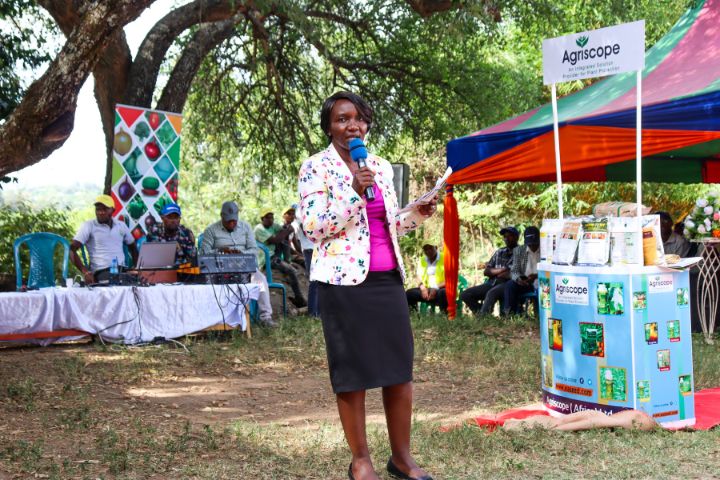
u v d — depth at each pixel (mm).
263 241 13000
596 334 5594
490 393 6844
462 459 4645
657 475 4258
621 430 5219
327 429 5477
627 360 5449
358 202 3705
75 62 9750
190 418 6020
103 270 10000
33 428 5523
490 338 9883
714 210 9773
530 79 18562
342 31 16562
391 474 4152
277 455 4781
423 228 21938
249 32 15633
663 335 5512
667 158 13375
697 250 10727
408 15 15500
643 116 8344
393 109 16578
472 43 16203
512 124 10531
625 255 5500
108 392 6922
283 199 23547
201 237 11227
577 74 6023
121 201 11523
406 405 4031
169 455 4785
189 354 8758
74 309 9102
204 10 12789
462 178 10508
